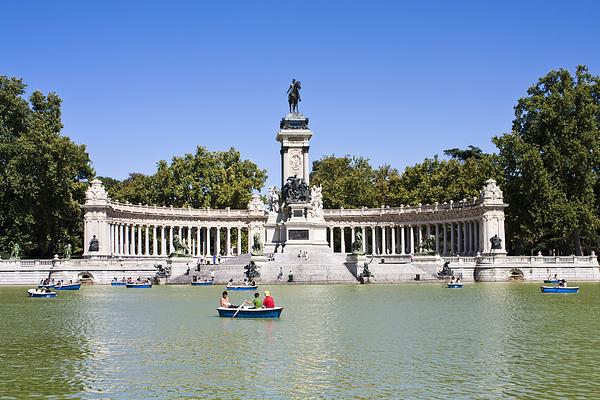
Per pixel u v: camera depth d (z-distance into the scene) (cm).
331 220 15962
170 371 3338
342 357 3669
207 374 3269
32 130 12262
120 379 3173
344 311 5969
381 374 3250
